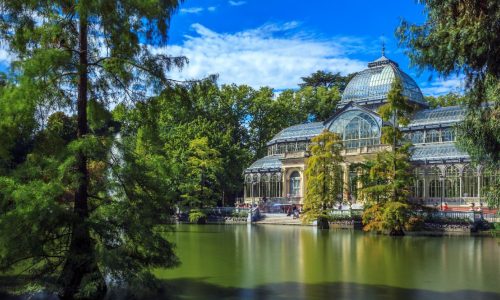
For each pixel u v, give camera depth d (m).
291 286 20.56
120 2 16.97
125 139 18.86
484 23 16.09
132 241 17.86
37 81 15.98
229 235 47.62
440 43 17.42
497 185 25.58
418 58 18.09
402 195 48.06
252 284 20.97
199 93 19.44
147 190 18.55
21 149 18.42
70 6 17.06
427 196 68.25
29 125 16.33
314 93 116.44
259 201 88.00
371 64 90.25
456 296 18.77
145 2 16.83
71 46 18.16
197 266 26.20
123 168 17.47
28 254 16.31
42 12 16.89
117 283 18.50
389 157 48.59
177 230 54.94
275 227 61.12
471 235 47.97
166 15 17.89
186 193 72.12
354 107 79.44
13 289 18.78
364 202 56.34
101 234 17.17
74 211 17.45
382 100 83.88
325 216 58.28
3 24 16.39
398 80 49.31
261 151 108.62
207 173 76.31
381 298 18.31
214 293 19.00
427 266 26.64
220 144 87.12
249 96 109.56
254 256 30.59
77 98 18.50
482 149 21.03
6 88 15.90
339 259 29.34
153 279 18.05
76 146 16.39
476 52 16.59
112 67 18.50
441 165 67.31
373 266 26.50
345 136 80.62
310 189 59.75
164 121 86.62
